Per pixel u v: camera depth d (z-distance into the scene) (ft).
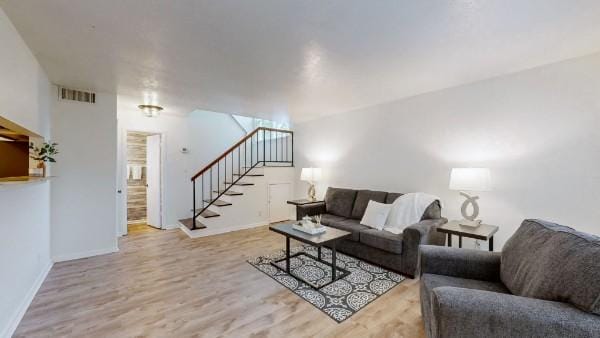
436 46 7.46
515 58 8.29
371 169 14.47
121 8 5.62
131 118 15.71
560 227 5.13
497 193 9.92
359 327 6.54
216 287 8.64
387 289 8.51
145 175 19.36
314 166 18.11
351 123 15.56
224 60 8.36
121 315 7.02
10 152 7.06
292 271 9.91
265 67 8.95
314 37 6.92
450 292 4.32
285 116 17.34
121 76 9.76
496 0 5.36
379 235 10.16
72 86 10.87
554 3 5.48
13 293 6.54
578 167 8.23
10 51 5.95
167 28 6.45
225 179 19.42
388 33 6.72
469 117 10.62
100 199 11.83
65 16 5.89
